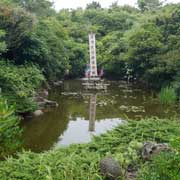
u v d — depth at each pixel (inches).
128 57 1290.6
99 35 2050.9
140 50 1219.2
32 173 297.1
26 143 531.8
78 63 1588.3
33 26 871.1
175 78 1007.6
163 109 827.4
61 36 1561.3
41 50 912.3
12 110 388.5
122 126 415.5
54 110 802.8
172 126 408.2
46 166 300.2
